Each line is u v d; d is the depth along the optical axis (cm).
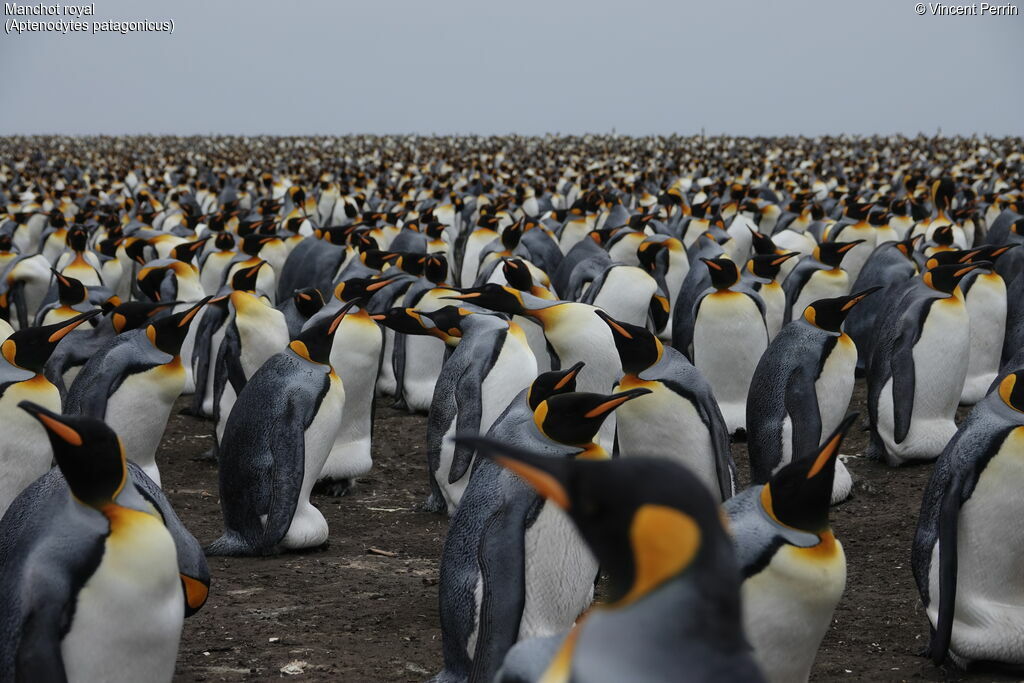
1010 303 1112
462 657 439
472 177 3825
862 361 1184
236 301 876
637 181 3216
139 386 664
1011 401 452
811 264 1173
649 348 583
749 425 736
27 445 556
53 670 323
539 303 703
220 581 614
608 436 723
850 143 6494
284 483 633
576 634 169
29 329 561
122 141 8531
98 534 338
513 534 420
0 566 359
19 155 5744
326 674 482
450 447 700
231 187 3309
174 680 474
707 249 1456
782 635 354
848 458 877
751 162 4541
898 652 502
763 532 352
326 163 5088
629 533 154
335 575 626
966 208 2034
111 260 1630
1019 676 462
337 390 655
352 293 791
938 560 461
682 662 149
